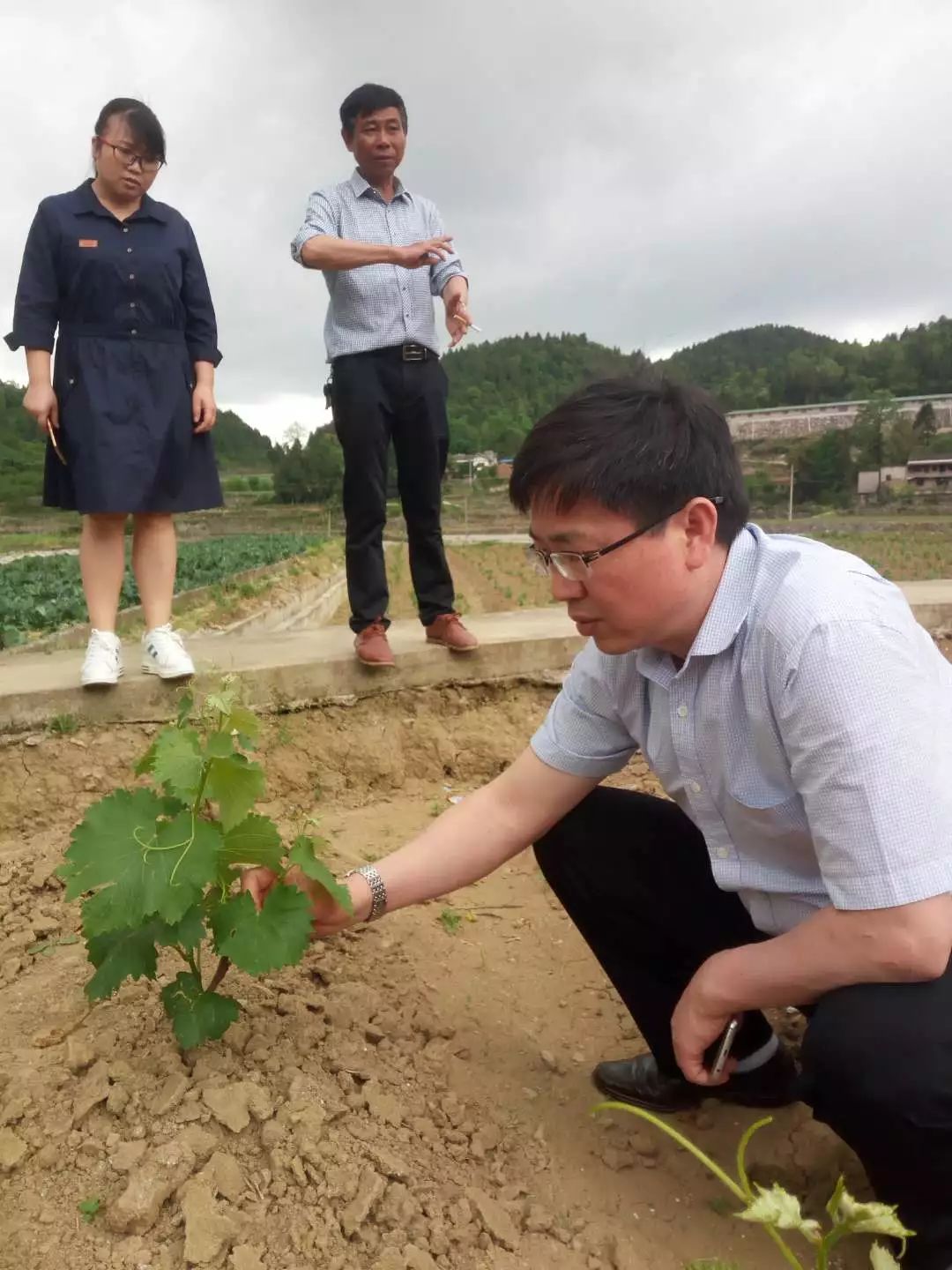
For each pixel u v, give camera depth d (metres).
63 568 14.34
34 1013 2.36
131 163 3.67
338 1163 1.82
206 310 4.06
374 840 3.69
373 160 3.99
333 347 4.01
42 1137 1.88
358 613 4.26
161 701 4.00
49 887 3.12
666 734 1.85
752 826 1.78
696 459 1.54
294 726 4.19
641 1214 1.96
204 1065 2.00
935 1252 1.66
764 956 1.69
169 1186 1.73
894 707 1.49
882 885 1.49
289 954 1.82
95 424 3.73
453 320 4.07
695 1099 2.28
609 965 2.24
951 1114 1.54
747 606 1.64
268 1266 1.63
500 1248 1.79
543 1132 2.15
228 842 1.87
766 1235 1.94
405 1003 2.51
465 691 4.55
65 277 3.75
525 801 2.11
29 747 3.81
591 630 1.70
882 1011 1.56
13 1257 1.64
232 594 11.50
